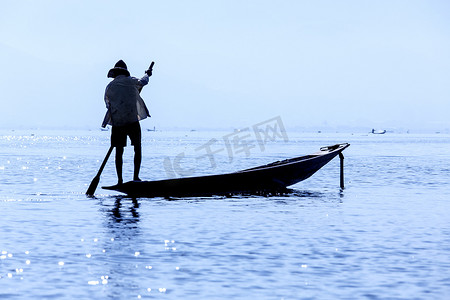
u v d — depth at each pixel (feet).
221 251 123.75
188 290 95.61
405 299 91.91
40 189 249.34
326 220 166.30
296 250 125.39
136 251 122.72
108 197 214.07
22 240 133.08
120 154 191.62
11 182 285.02
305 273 106.42
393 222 163.94
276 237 139.85
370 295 93.81
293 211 183.83
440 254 122.62
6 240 132.98
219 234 142.82
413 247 129.39
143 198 209.97
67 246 126.82
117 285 97.66
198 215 172.35
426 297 92.84
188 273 105.70
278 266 111.34
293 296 93.04
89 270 106.73
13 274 103.65
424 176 343.87
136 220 162.30
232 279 102.27
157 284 98.63
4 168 393.91
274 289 96.58
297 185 278.46
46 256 117.19
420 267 111.34
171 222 159.33
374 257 119.34
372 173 367.45
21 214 171.42
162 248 126.00
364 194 238.48
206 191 212.02
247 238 138.21
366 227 155.22
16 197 213.87
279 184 225.35
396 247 129.29
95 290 94.73
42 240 133.28
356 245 131.23
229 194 224.12
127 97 187.11
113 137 191.01
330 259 117.39
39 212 175.63
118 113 187.42
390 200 217.56
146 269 108.06
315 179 317.42
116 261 113.80
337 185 280.72
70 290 94.63
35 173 347.56
